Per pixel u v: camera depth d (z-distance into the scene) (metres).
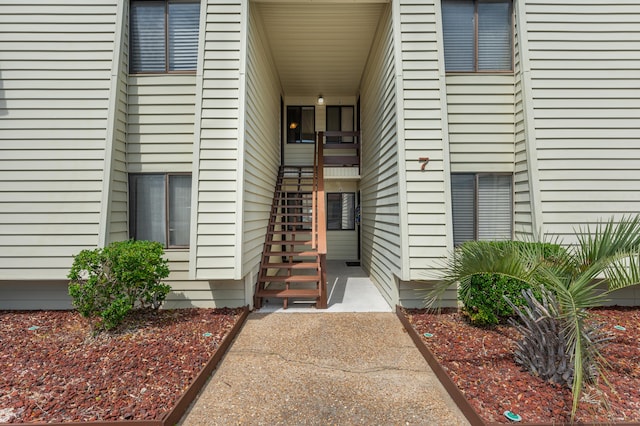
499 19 4.68
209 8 4.41
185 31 4.66
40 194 4.33
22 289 4.56
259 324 4.27
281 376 3.06
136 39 4.68
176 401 2.50
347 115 8.79
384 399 2.71
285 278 5.07
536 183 4.32
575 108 4.40
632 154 4.38
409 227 4.27
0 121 4.36
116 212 4.51
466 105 4.67
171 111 4.68
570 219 4.32
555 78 4.41
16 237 4.30
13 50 4.41
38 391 2.60
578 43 4.43
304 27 5.50
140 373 2.88
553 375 2.61
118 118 4.50
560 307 2.38
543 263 2.47
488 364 2.96
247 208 4.56
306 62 6.79
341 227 9.17
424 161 4.29
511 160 4.69
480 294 3.64
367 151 6.89
